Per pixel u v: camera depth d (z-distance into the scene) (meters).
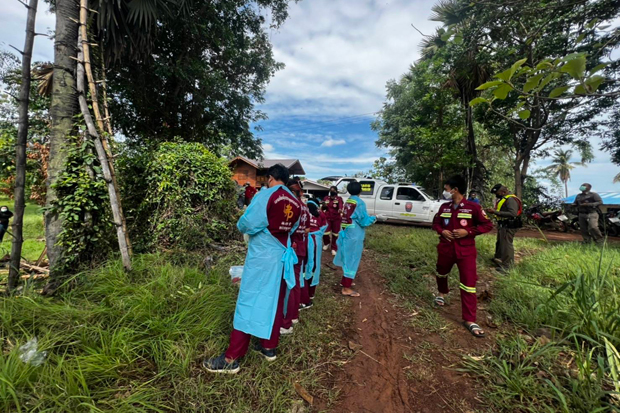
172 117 8.62
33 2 2.97
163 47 7.66
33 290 2.84
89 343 2.10
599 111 9.95
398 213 10.55
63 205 3.28
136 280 3.18
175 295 2.87
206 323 2.53
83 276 3.11
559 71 1.05
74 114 3.52
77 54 3.46
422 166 13.80
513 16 3.14
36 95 5.43
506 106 10.14
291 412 1.83
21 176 3.04
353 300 3.70
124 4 4.43
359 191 3.87
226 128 9.46
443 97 11.73
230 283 3.50
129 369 2.01
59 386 1.70
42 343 2.01
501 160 19.06
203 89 8.06
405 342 2.72
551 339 2.58
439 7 6.13
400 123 15.17
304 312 3.21
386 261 5.36
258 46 10.17
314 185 20.67
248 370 2.14
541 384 2.04
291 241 2.48
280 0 9.14
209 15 7.84
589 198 7.21
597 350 2.35
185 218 5.11
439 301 3.50
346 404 1.95
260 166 15.90
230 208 6.05
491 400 1.96
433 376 2.25
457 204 3.11
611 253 5.32
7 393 1.62
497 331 2.89
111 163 3.59
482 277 4.61
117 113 7.50
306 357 2.40
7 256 4.12
